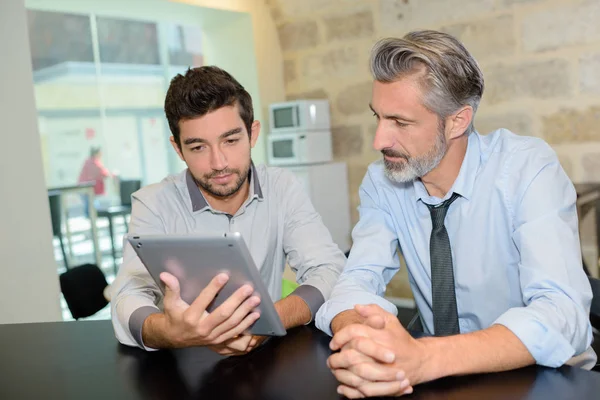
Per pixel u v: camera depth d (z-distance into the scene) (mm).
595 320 1273
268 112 4164
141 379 1069
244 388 985
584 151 3004
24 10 2668
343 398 925
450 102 1181
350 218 4008
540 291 1119
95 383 1069
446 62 1156
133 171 6055
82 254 5523
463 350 970
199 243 988
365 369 900
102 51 5758
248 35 4078
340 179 3920
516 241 1235
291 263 1701
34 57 5473
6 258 2631
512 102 3211
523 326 1001
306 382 995
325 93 4027
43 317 2766
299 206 1744
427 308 1521
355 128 3891
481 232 1339
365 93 3799
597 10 2848
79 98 5773
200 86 1394
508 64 3191
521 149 1294
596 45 2879
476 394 899
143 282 1439
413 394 917
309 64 4086
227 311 1026
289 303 1319
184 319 1055
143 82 5930
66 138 5820
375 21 3674
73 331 1445
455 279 1401
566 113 3033
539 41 3062
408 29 3535
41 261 2752
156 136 6090
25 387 1081
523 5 3084
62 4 3605
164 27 5750
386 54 1168
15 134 2648
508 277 1344
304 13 4023
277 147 3906
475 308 1401
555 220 1179
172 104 1422
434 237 1367
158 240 1021
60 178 5879
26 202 2693
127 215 5281
